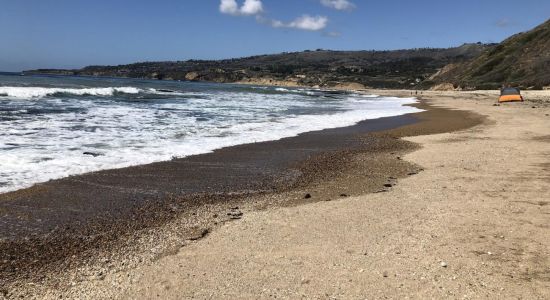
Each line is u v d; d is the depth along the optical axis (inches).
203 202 290.0
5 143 437.1
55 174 338.0
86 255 202.7
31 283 174.6
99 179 333.7
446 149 493.7
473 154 452.1
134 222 248.5
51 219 248.8
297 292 165.3
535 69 2709.2
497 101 1616.6
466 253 198.2
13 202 272.4
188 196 302.7
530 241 210.7
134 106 894.4
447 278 174.6
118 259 198.1
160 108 882.8
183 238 223.6
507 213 253.3
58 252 205.8
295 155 463.5
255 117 808.3
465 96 2225.6
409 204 277.7
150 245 214.5
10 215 251.4
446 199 286.7
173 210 271.6
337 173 382.3
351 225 239.3
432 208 267.4
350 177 366.6
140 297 163.3
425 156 453.7
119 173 354.3
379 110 1173.7
